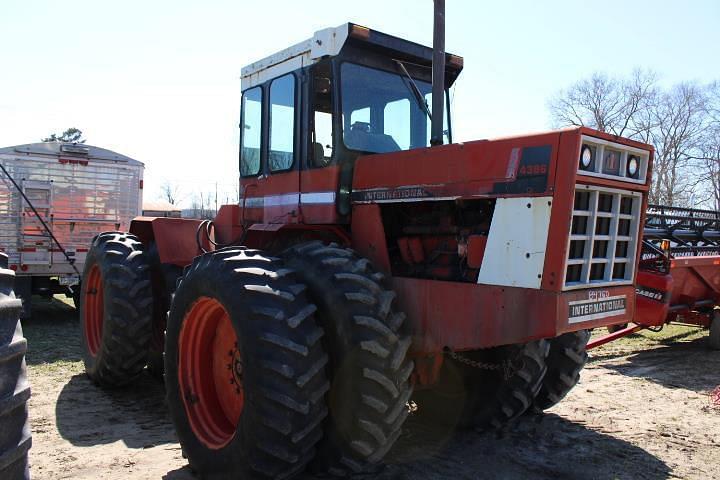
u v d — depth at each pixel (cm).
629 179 353
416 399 477
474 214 370
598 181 329
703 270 759
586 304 328
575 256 327
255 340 329
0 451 189
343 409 334
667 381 613
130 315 541
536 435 448
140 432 455
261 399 322
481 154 349
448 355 423
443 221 386
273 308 333
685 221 840
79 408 515
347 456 337
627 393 568
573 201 310
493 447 423
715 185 3061
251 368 328
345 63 432
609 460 403
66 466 385
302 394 323
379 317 337
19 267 1005
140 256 572
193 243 579
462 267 368
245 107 523
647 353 755
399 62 463
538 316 314
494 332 331
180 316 397
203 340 400
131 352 544
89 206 1080
